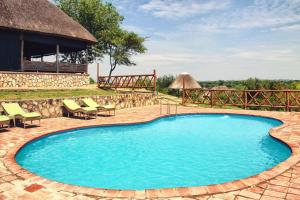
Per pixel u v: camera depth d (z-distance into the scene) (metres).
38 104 12.12
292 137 8.23
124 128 11.47
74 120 12.03
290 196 4.01
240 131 11.39
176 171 6.50
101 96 15.38
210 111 15.61
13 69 18.59
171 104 19.86
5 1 18.45
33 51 27.12
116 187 5.50
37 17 19.59
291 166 5.34
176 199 3.96
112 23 35.03
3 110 10.60
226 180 5.88
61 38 20.80
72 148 8.55
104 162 7.21
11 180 4.70
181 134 10.74
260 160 7.35
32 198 3.98
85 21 33.00
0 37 17.91
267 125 12.76
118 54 34.91
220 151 8.31
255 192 4.17
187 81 14.78
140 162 7.20
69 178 6.00
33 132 9.12
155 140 9.72
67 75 20.77
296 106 15.20
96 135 10.38
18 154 6.93
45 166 6.84
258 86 25.95
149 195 4.07
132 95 17.91
